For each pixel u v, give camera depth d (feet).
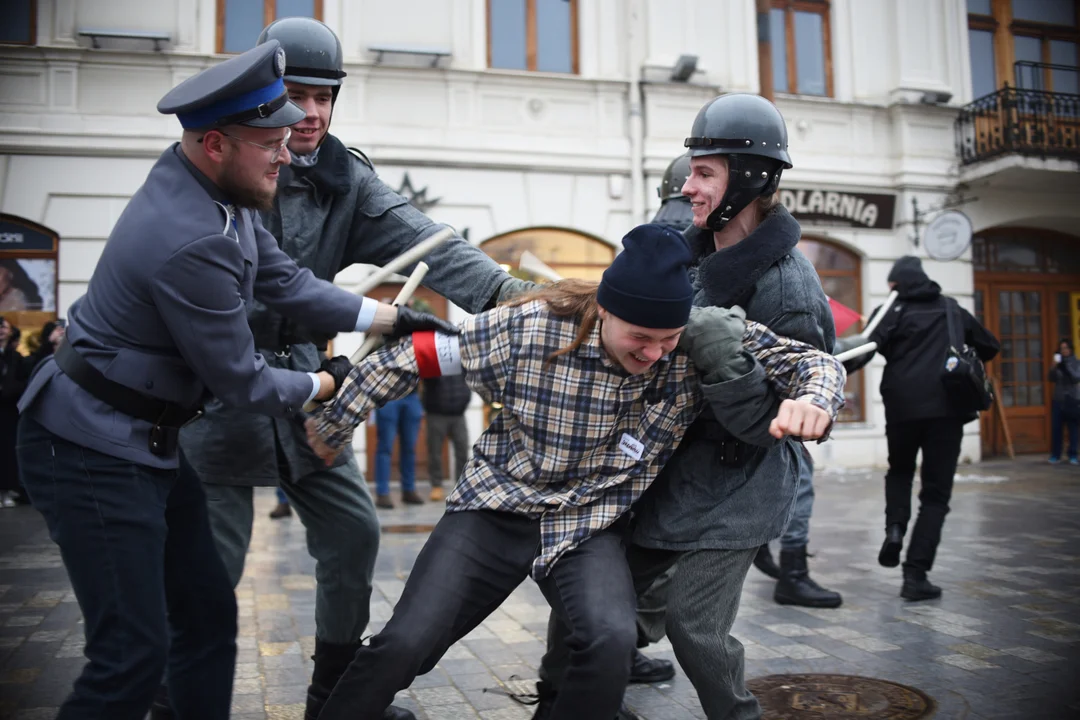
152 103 31.99
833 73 39.50
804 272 7.21
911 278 15.34
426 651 6.28
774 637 12.74
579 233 35.78
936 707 9.78
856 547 20.12
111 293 6.33
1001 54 42.09
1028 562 18.01
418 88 34.22
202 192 6.43
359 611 8.79
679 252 6.23
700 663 7.08
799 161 38.29
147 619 6.21
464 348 6.82
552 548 6.66
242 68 6.27
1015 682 10.68
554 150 35.19
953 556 18.70
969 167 39.42
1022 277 44.16
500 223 34.81
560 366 6.64
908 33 39.58
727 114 7.19
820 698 10.09
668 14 36.55
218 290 6.22
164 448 6.56
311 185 8.43
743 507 7.06
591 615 6.23
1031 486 31.60
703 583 7.09
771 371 6.65
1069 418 40.14
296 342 8.45
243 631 13.16
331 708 6.22
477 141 34.50
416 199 33.96
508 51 35.83
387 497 27.73
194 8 32.32
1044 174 38.93
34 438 6.41
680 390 6.78
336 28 33.53
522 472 6.85
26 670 11.19
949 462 14.98
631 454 6.79
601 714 6.06
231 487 8.35
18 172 31.12
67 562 6.28
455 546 6.70
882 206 39.24
